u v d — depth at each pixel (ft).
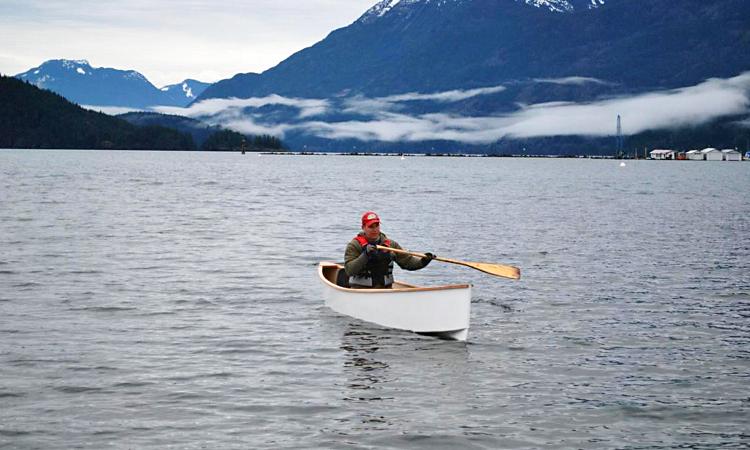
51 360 42.11
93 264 75.05
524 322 52.60
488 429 33.19
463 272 74.28
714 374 40.78
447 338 47.83
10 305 55.98
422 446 31.48
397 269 76.38
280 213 137.08
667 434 32.71
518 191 226.79
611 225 119.75
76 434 32.14
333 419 34.19
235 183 255.91
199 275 69.97
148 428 32.91
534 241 97.66
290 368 41.52
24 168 358.23
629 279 69.51
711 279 69.56
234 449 30.94
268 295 61.21
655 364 42.60
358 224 118.21
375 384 38.99
